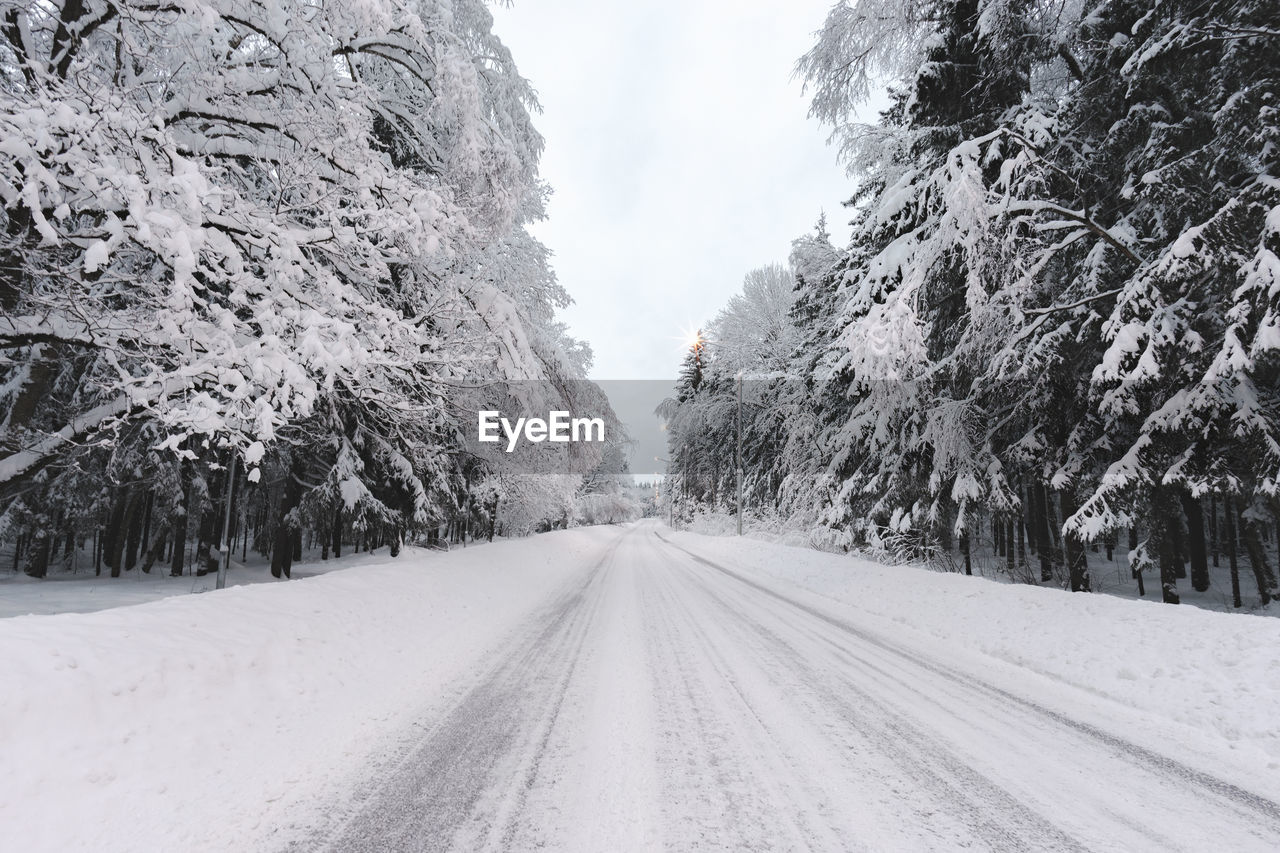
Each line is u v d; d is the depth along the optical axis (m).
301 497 12.60
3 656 3.04
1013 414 10.70
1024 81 9.91
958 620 7.43
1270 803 2.90
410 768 3.22
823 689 4.84
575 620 8.24
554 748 3.52
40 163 4.04
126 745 3.05
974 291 8.45
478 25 9.03
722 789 2.98
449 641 6.54
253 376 4.76
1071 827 2.63
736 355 29.62
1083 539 8.70
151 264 6.82
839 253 19.34
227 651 4.16
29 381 6.09
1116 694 4.67
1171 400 8.01
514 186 7.88
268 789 2.94
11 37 5.32
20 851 2.28
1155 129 8.11
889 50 10.27
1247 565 19.31
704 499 45.94
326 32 6.28
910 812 2.75
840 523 16.98
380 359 5.77
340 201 6.92
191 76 5.81
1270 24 6.77
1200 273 7.14
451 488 14.32
